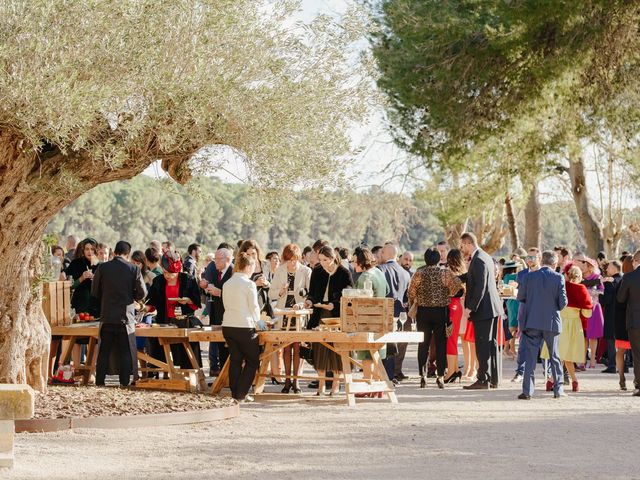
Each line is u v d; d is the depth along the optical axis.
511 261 20.48
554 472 7.66
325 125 10.46
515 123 23.67
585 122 24.47
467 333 15.72
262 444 8.95
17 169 9.77
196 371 13.39
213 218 116.69
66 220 105.06
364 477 7.37
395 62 23.08
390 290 14.93
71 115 8.53
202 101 9.49
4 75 8.44
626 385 14.95
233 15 9.62
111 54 9.07
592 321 17.55
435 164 24.83
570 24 21.34
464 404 12.30
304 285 14.47
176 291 14.37
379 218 43.22
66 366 13.86
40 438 9.15
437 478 7.36
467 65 22.81
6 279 10.42
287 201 10.52
